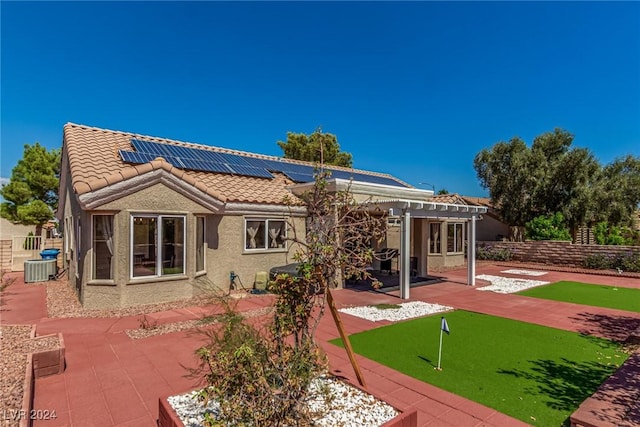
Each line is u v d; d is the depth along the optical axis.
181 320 9.90
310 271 4.71
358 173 23.70
